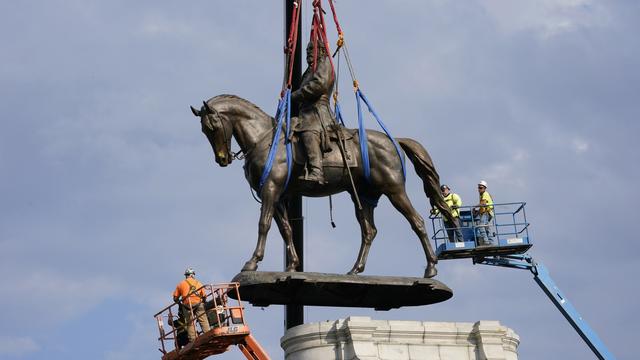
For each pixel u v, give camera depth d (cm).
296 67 3089
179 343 2686
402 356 2581
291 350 2592
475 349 2641
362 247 2792
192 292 2612
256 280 2570
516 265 3662
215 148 2728
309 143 2708
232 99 2755
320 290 2709
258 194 2716
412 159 2878
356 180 2794
